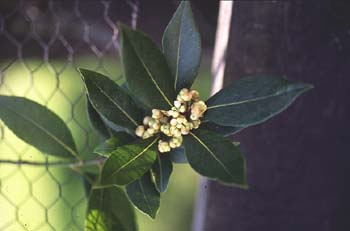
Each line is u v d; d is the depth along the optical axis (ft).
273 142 3.14
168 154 2.32
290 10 2.98
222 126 2.32
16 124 2.56
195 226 3.41
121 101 2.31
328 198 3.22
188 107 2.26
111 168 2.20
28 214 3.92
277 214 3.23
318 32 3.01
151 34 3.55
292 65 3.03
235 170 2.16
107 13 3.54
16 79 4.07
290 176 3.19
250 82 2.26
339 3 2.99
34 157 3.91
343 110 3.11
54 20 3.76
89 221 2.54
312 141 3.15
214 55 3.19
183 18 2.31
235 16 3.00
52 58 3.91
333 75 3.06
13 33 3.77
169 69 2.27
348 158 3.18
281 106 2.22
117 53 3.82
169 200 4.98
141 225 4.81
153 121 2.27
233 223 3.23
